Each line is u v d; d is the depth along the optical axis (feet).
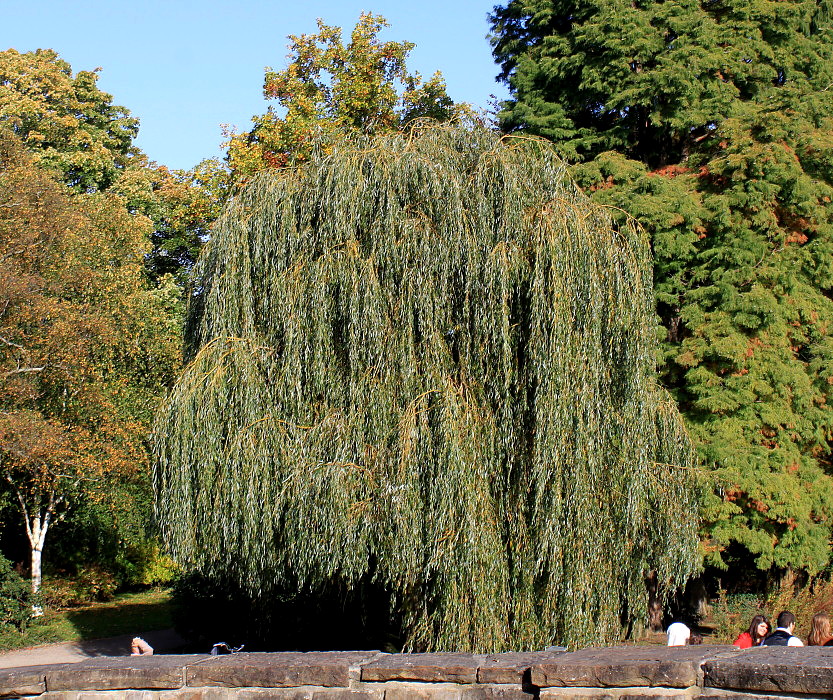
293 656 18.75
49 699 19.69
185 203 100.78
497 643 30.91
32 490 69.62
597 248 34.27
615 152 60.44
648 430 35.60
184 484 34.35
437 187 33.65
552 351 31.09
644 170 59.21
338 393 34.01
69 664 20.70
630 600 35.37
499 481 32.58
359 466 32.07
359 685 17.28
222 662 18.81
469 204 33.78
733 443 52.01
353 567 31.58
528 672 15.71
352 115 79.56
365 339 32.94
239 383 34.65
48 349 61.16
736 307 52.85
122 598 94.07
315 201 35.88
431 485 30.68
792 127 55.06
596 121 65.87
